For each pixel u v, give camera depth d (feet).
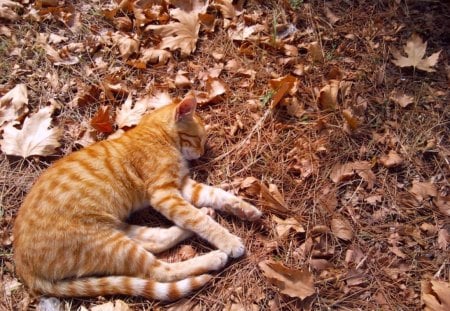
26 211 2.57
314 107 3.20
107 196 2.69
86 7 3.73
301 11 3.63
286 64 3.38
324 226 2.73
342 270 2.63
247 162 3.00
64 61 3.45
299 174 2.95
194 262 2.61
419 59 3.29
